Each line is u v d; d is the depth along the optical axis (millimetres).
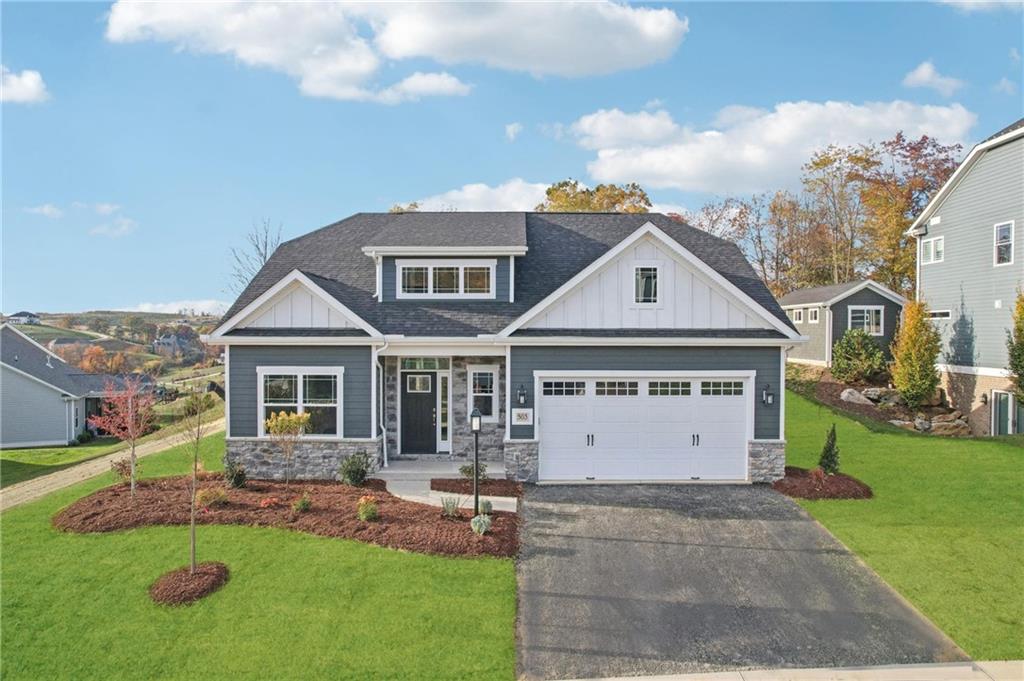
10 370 34594
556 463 15438
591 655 8297
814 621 9078
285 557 10531
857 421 22672
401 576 9977
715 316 15523
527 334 15398
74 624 8812
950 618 9078
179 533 11461
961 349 25234
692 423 15430
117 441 37688
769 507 13422
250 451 15688
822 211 46531
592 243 19078
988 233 23875
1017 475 15375
